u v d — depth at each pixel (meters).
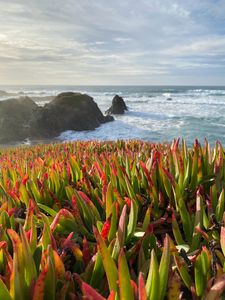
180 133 25.36
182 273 1.18
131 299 0.94
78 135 26.00
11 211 1.77
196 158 2.07
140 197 1.94
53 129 26.41
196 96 71.94
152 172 2.05
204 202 1.96
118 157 3.06
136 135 25.05
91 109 29.45
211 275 1.19
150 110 44.56
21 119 26.91
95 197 2.08
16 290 0.99
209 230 1.51
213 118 34.66
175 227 1.52
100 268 1.21
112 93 91.31
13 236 1.12
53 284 1.05
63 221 1.71
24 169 3.08
